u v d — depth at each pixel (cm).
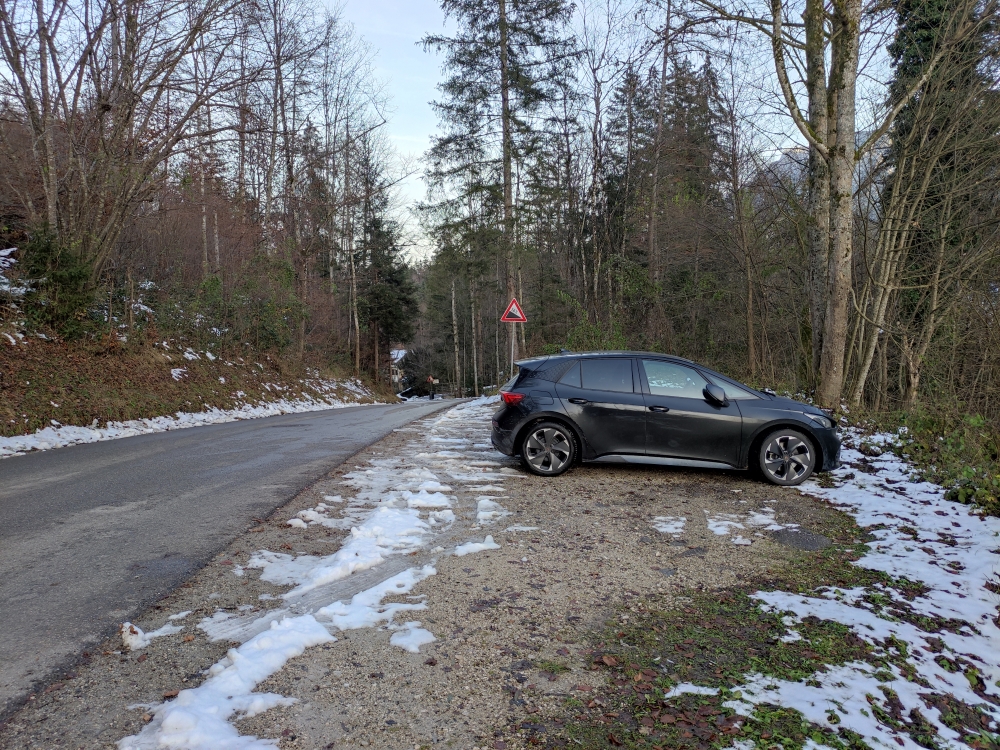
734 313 2177
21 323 1315
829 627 369
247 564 442
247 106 1548
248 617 359
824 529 554
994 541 500
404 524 529
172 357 1781
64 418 1141
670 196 2098
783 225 1744
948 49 1102
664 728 269
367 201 3434
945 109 1241
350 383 3434
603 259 2584
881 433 906
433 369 6419
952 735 277
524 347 2733
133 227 1822
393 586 405
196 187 1903
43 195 1507
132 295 1697
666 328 2205
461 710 278
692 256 2123
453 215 2369
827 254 1157
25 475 752
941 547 505
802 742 260
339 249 3594
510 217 2341
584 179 2597
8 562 443
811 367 1258
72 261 1412
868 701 294
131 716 263
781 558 483
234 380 2003
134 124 1466
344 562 431
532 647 336
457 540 502
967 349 1213
